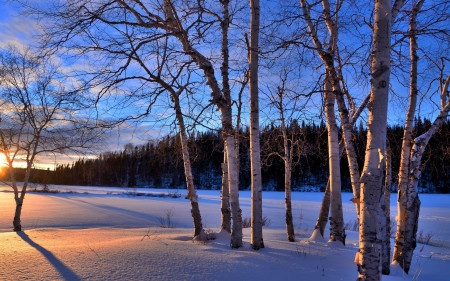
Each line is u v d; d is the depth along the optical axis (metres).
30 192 46.03
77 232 11.14
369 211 4.03
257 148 7.40
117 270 5.20
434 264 7.43
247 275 5.20
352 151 6.23
